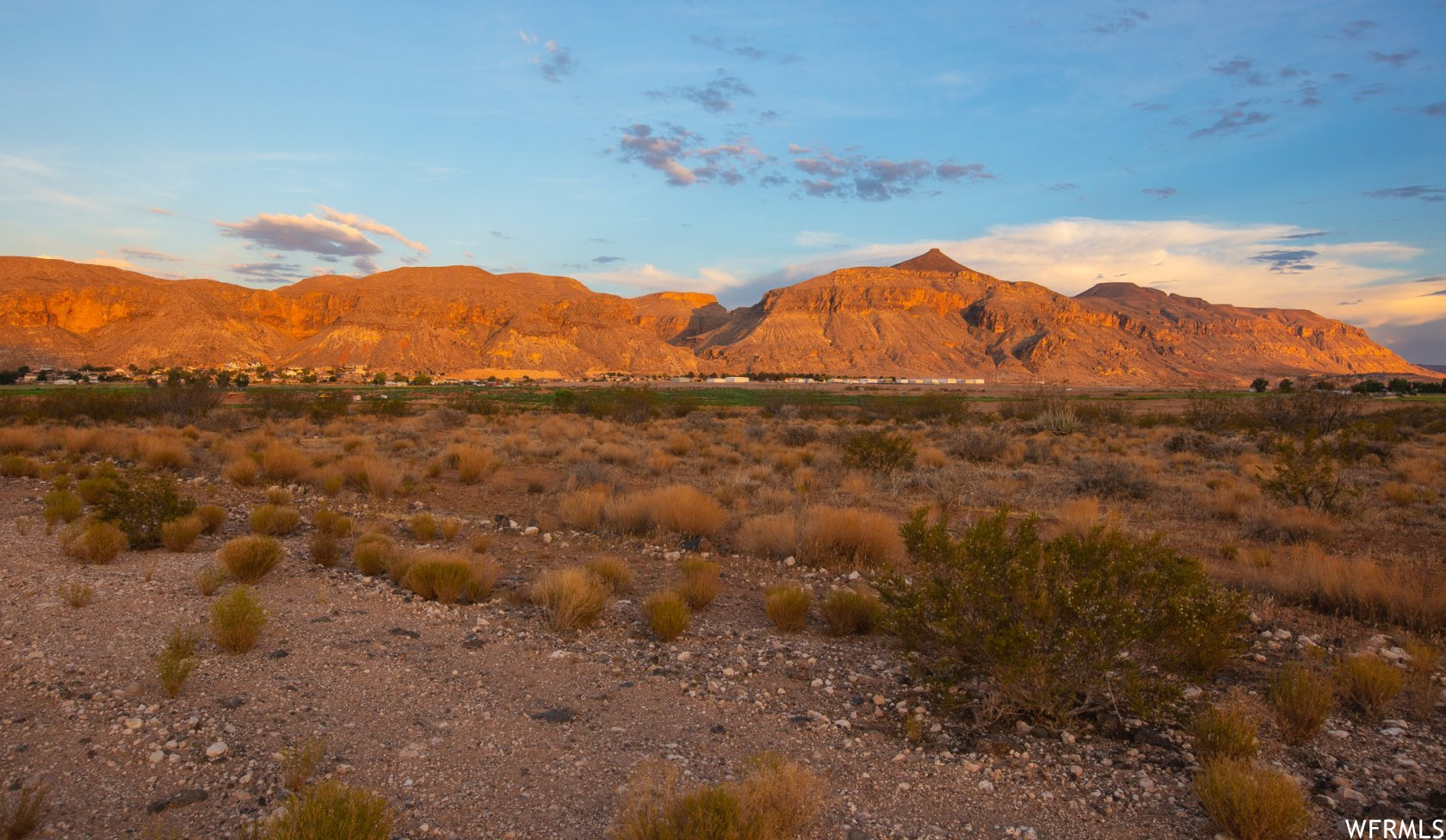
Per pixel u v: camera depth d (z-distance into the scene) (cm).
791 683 623
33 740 464
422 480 1848
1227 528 1349
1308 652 698
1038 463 2409
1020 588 554
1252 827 393
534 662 653
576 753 484
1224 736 482
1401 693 603
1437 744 511
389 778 442
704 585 870
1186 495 1702
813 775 455
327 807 361
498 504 1567
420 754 472
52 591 777
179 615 721
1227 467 2288
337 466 1823
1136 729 527
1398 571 901
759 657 689
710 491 1739
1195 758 488
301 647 655
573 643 709
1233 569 1041
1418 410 4734
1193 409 4206
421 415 4847
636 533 1284
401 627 734
